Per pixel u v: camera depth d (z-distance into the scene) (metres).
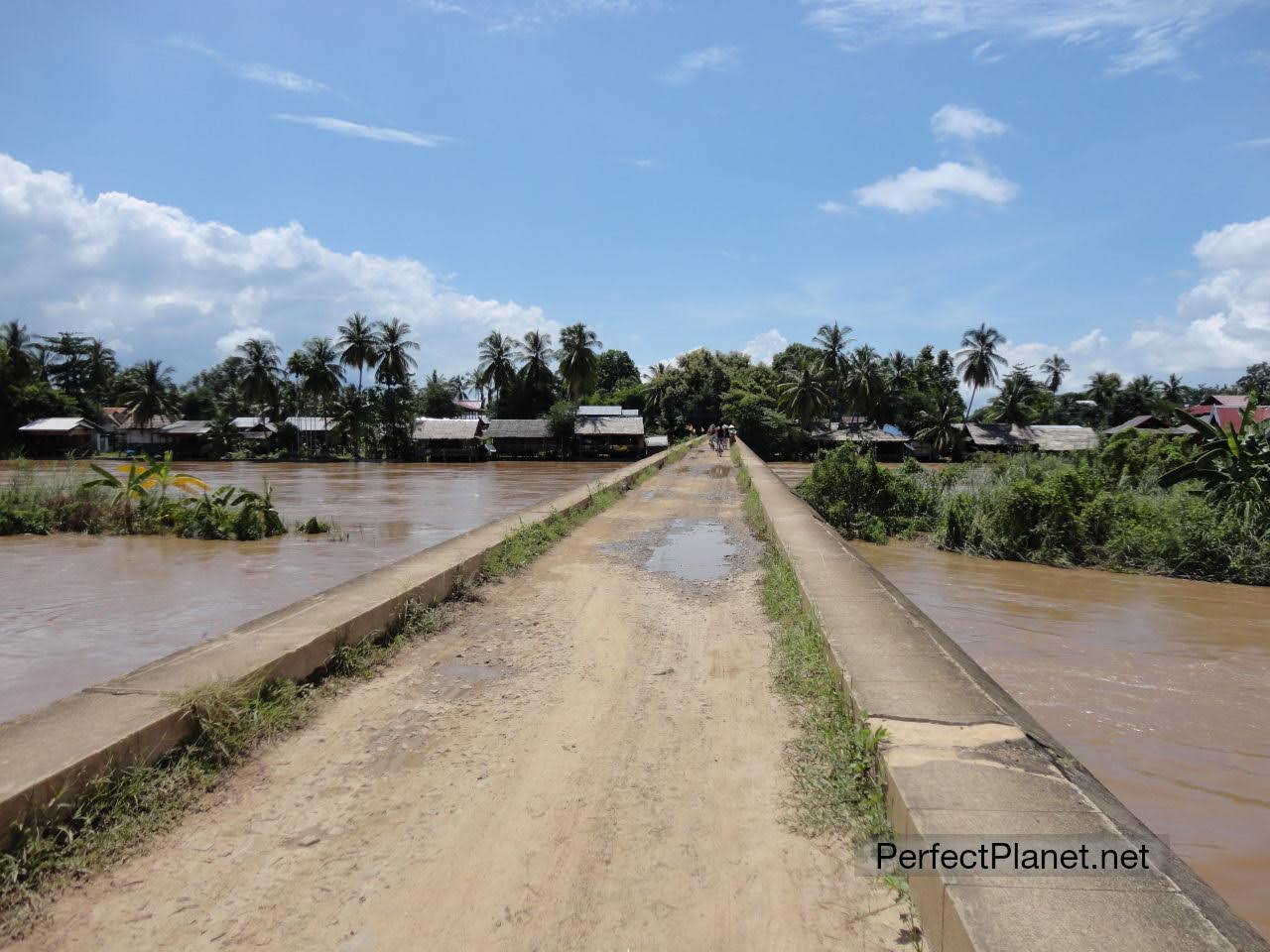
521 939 2.37
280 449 65.38
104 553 12.87
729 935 2.38
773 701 4.46
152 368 65.56
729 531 12.02
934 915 2.29
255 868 2.74
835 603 5.91
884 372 67.94
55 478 18.55
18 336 58.94
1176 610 9.81
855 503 18.80
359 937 2.37
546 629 6.12
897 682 3.99
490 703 4.44
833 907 2.52
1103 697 6.18
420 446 61.06
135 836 2.89
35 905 2.49
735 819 3.10
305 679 4.48
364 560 12.16
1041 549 14.20
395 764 3.61
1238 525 12.74
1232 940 1.98
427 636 5.82
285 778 3.45
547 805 3.21
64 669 6.37
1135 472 19.97
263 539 14.71
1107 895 2.18
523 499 24.59
